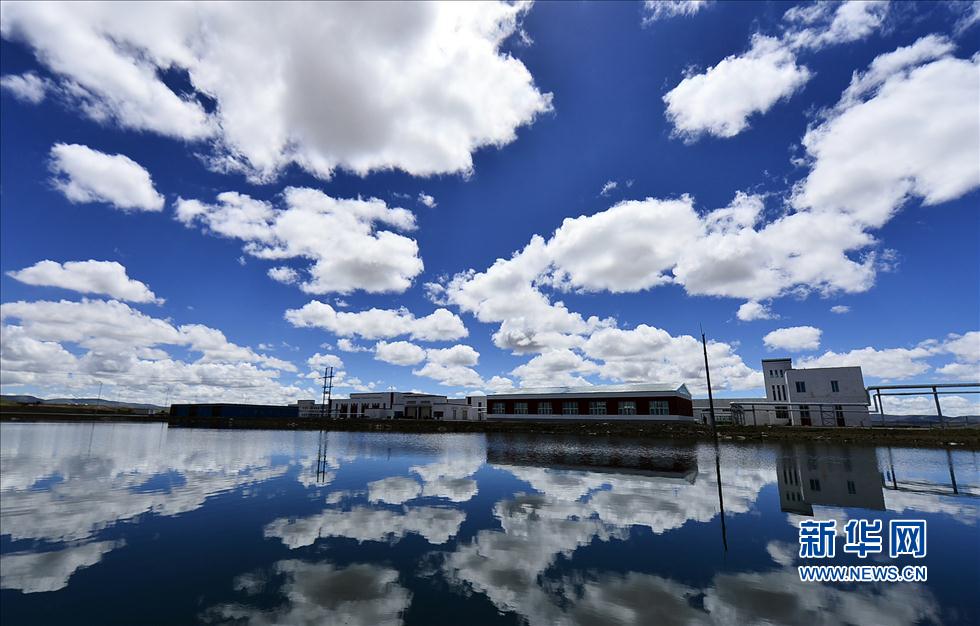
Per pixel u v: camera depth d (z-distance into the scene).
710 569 7.18
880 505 11.66
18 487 14.73
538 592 6.33
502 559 7.70
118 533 9.42
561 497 12.90
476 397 88.38
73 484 15.30
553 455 24.91
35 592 6.38
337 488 14.41
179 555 7.96
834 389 51.72
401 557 7.81
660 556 7.81
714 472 17.88
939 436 31.44
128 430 55.91
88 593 6.38
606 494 13.31
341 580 6.79
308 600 6.10
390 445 32.41
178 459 22.88
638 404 49.50
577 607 5.85
